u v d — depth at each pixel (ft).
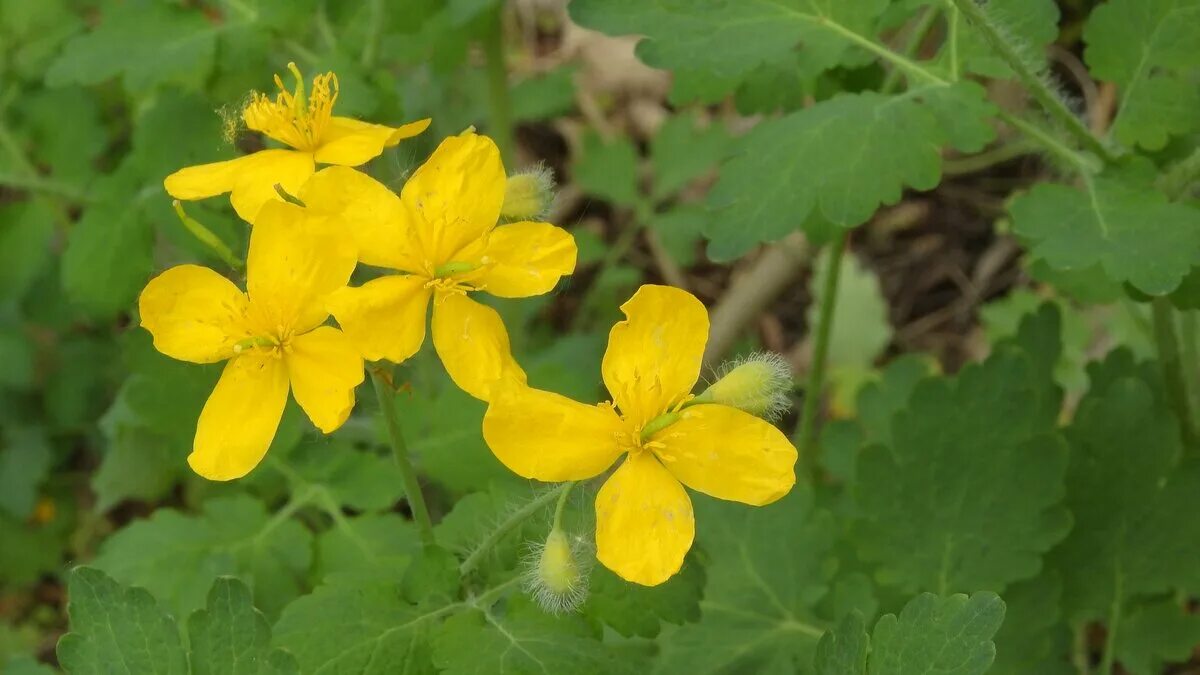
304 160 0.67
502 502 0.72
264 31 0.84
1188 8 0.75
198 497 0.91
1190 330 0.85
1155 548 0.79
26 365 0.96
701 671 0.76
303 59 0.89
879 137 0.72
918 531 0.77
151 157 0.84
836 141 0.72
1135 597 0.79
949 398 0.77
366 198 0.65
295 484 0.80
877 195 0.71
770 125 0.74
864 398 0.90
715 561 0.79
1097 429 0.80
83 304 0.86
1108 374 0.83
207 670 0.65
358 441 0.89
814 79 0.81
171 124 0.85
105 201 0.85
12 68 0.94
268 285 0.64
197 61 0.83
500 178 0.66
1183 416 0.83
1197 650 0.92
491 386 0.63
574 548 0.65
